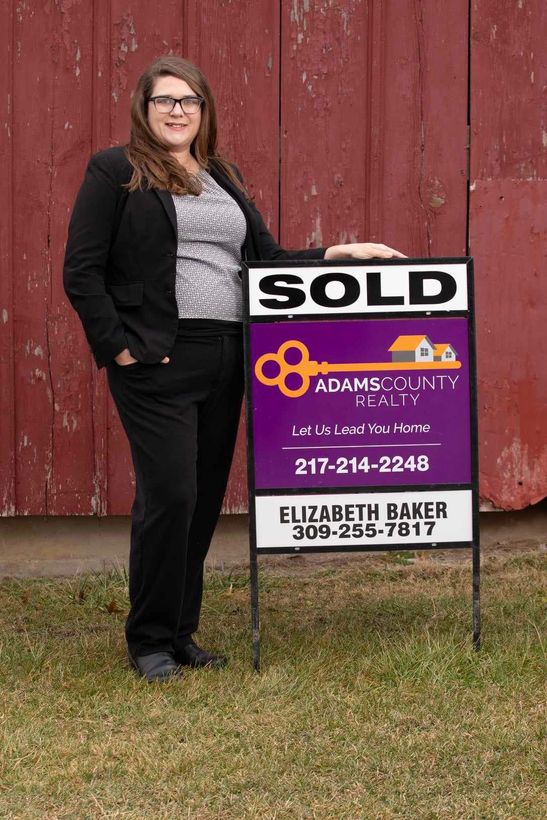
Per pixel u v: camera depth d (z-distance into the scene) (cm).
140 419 364
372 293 377
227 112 508
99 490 516
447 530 384
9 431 508
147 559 366
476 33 513
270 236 396
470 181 518
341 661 385
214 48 505
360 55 510
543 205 522
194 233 364
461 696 351
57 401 511
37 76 498
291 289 374
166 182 359
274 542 380
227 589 490
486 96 516
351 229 517
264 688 359
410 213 518
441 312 379
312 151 512
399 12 509
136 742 322
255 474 379
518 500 534
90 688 362
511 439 531
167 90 360
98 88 501
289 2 505
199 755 313
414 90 513
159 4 501
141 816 282
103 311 355
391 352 379
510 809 284
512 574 504
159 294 360
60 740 324
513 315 526
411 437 381
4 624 445
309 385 378
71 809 285
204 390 371
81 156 503
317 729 330
